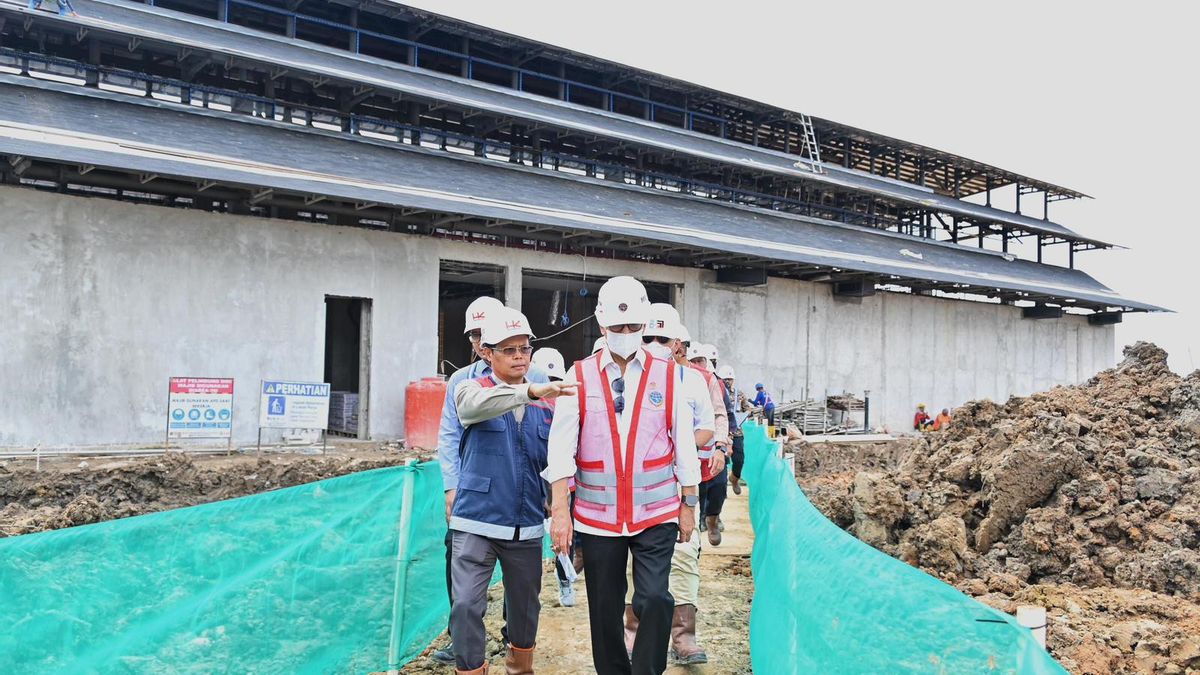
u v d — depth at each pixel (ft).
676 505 14.02
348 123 71.67
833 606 10.61
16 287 46.68
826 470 67.46
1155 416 28.04
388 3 74.84
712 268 79.92
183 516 12.92
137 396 49.85
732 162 90.43
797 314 86.28
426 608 18.83
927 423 92.43
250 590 13.80
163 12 63.00
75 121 50.96
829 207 107.34
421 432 56.34
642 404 13.92
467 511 14.19
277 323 54.70
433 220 62.03
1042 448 24.07
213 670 13.14
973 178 132.77
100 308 48.96
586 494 13.85
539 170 77.87
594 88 92.07
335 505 15.56
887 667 8.95
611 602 13.82
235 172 50.67
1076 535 22.27
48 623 11.25
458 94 75.66
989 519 23.72
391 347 59.36
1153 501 22.90
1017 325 108.78
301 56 68.13
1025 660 6.88
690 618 18.22
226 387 47.37
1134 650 16.34
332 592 15.44
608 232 64.34
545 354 19.40
